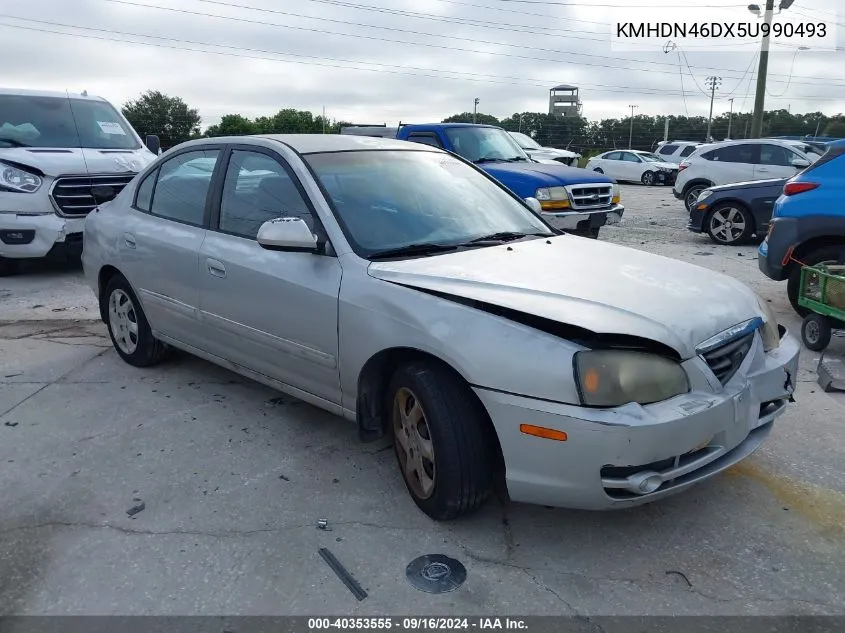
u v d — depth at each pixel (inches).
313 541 122.7
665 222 570.3
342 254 139.3
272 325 151.6
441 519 126.0
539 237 161.9
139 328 199.8
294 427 167.6
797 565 115.7
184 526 127.6
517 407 110.7
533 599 108.0
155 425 169.2
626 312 114.3
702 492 137.9
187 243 173.6
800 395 186.2
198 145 184.1
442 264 134.4
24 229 321.1
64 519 130.5
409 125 449.7
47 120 363.9
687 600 107.7
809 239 243.6
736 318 124.0
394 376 131.0
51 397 186.9
